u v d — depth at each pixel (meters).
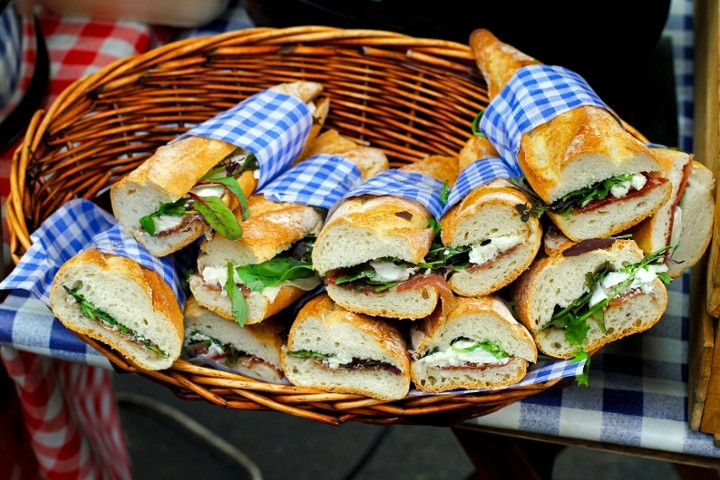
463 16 1.14
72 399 1.19
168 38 1.34
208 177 1.01
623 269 0.95
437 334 0.96
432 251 0.97
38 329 1.05
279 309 0.99
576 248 0.95
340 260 0.95
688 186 0.98
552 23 1.12
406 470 1.67
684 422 1.01
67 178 1.12
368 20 1.17
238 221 0.99
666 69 1.24
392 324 0.98
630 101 1.21
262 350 1.00
